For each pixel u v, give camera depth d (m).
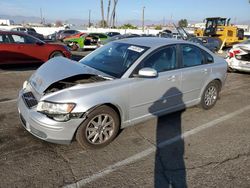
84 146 3.68
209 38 20.94
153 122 4.79
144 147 3.90
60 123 3.38
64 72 3.91
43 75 3.96
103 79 3.86
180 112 5.37
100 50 4.85
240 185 3.10
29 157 3.48
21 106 3.80
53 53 10.78
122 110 3.89
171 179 3.17
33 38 10.28
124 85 3.82
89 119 3.58
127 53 4.32
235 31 22.95
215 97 5.70
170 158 3.63
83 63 4.55
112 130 3.88
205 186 3.07
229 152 3.84
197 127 4.68
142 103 4.13
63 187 2.96
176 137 4.26
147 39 4.86
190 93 5.00
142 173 3.27
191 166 3.45
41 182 3.02
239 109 5.75
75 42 18.94
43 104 3.44
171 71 4.51
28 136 4.02
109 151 3.74
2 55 9.51
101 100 3.57
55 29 41.25
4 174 3.11
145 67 4.12
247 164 3.54
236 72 10.20
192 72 4.86
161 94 4.38
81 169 3.29
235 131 4.59
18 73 8.90
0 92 6.37
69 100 3.40
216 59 5.57
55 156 3.54
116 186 3.01
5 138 3.94
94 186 3.00
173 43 4.66
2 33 9.51
